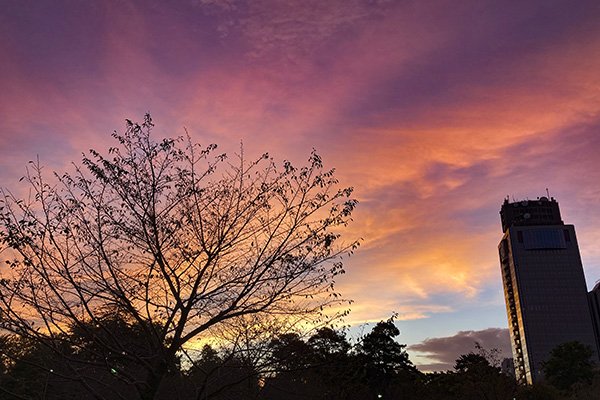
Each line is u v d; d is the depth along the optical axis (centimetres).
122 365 900
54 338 755
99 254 823
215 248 900
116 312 866
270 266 895
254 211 918
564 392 5794
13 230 732
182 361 925
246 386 920
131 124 878
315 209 927
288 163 934
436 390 5306
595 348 19550
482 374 4566
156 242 848
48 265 783
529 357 19750
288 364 890
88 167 819
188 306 870
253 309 893
